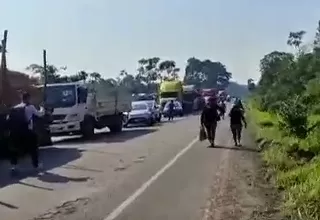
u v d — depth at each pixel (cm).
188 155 1962
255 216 995
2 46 2341
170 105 4869
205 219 965
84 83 2862
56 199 1154
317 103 2680
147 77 10388
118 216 987
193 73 15788
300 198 1050
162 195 1191
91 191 1249
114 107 3195
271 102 3897
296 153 1728
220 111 2383
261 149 2120
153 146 2314
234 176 1460
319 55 3528
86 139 2792
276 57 5144
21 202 1127
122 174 1514
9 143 1591
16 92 2409
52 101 2758
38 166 1658
